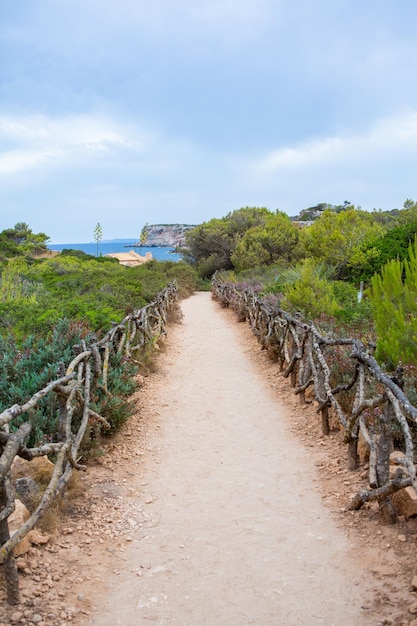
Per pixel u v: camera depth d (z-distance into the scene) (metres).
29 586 3.21
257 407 7.49
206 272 40.94
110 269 30.08
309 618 3.00
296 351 8.01
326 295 12.63
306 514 4.27
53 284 18.84
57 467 3.77
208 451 5.81
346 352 7.11
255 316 13.23
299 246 32.91
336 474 4.97
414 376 5.71
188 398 8.02
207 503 4.53
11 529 3.41
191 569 3.52
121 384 6.53
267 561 3.60
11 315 10.79
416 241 6.65
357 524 4.00
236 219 42.41
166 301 15.79
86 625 2.95
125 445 5.89
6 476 3.04
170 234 159.50
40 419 4.98
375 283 6.56
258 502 4.53
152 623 2.98
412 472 3.40
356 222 23.31
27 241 63.25
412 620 2.87
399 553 3.53
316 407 7.07
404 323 5.91
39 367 6.22
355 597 3.15
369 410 5.34
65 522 4.08
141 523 4.17
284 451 5.73
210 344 12.80
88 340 6.96
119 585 3.34
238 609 3.10
